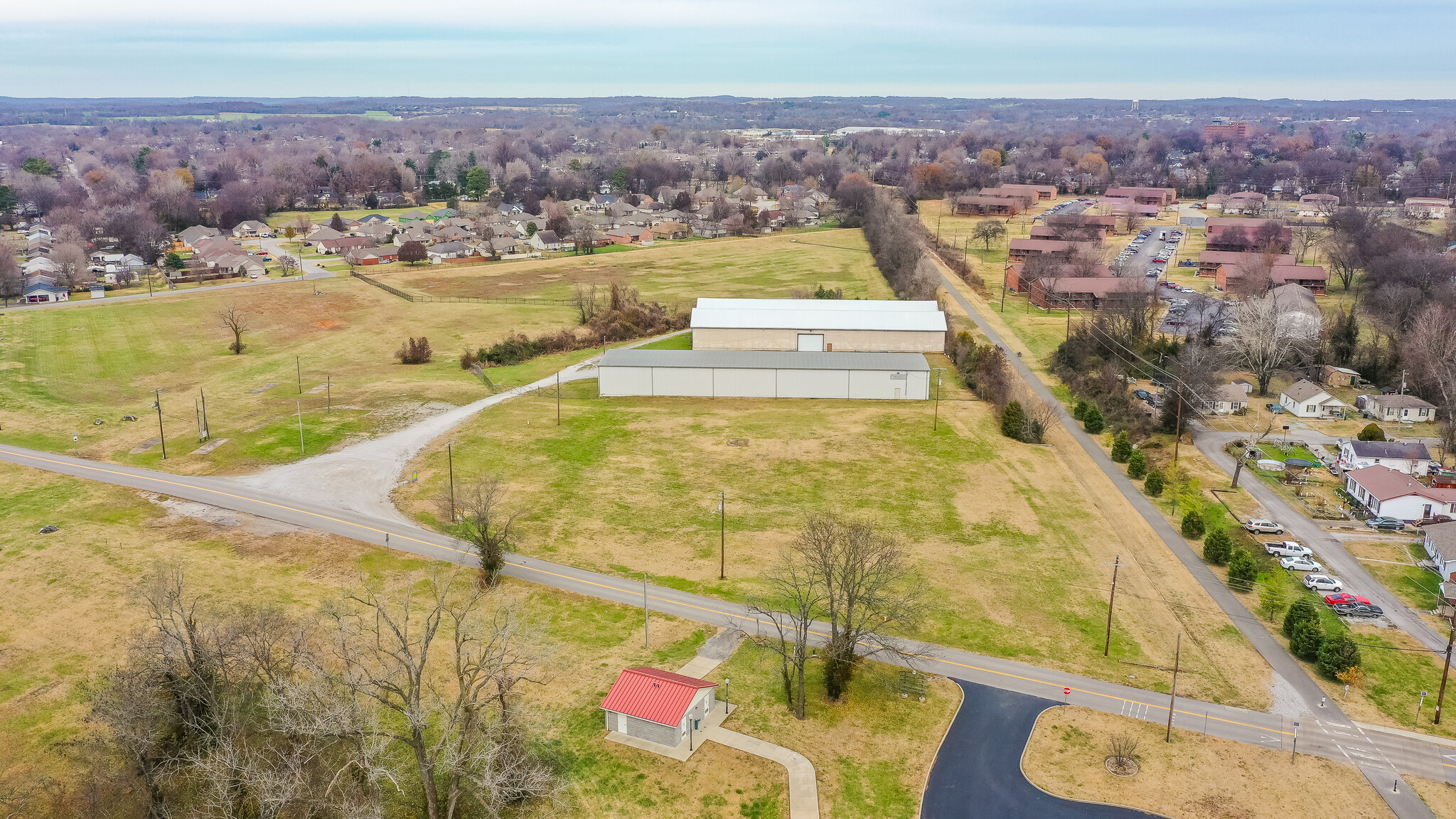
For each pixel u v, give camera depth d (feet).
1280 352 472.44
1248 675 237.66
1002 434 399.85
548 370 499.92
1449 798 195.00
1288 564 293.64
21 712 215.31
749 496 333.83
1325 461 381.19
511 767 183.83
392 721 212.02
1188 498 344.08
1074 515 324.80
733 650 242.78
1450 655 243.40
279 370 499.10
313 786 191.31
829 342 508.94
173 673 196.65
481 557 272.31
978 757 206.18
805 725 215.72
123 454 373.40
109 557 286.46
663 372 446.60
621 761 202.69
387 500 330.34
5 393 446.60
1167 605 270.46
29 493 334.03
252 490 338.54
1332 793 196.24
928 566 286.05
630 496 333.01
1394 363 473.26
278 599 260.83
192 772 191.72
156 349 539.70
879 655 241.96
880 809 190.80
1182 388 401.70
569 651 240.12
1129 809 191.21
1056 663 240.73
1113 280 629.92
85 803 187.52
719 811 189.26
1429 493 322.75
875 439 389.80
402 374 489.26
